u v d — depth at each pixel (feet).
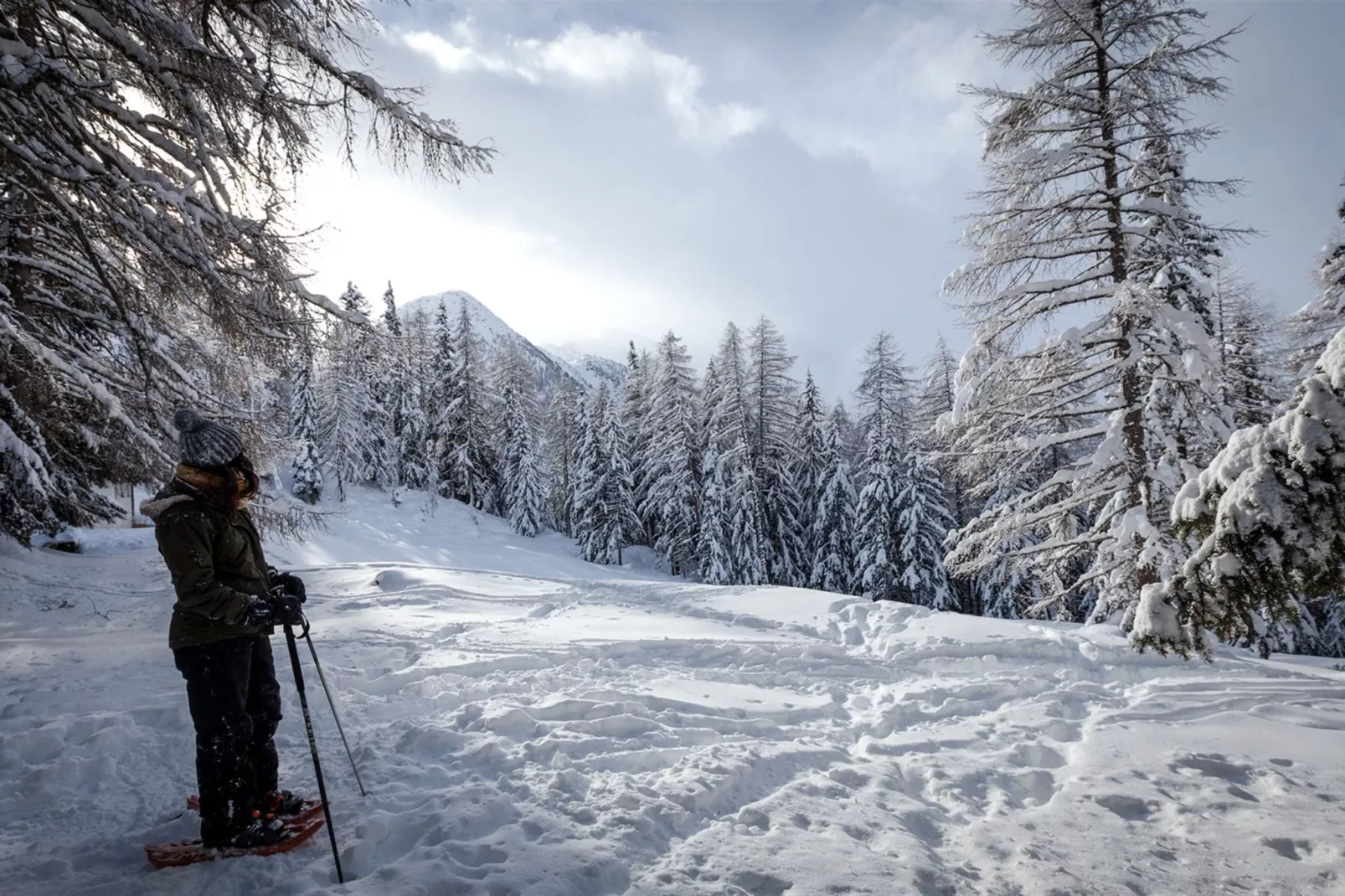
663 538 124.06
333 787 11.46
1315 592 9.96
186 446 9.32
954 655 22.71
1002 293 37.27
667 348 120.37
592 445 130.93
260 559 10.42
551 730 14.25
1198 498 11.48
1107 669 21.34
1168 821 11.30
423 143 26.55
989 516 40.40
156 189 21.01
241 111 22.39
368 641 23.71
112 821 10.59
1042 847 10.38
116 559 49.39
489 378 165.17
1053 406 37.55
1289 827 10.89
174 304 26.86
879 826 10.65
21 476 33.58
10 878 8.80
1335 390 9.77
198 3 21.49
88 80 20.10
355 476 139.85
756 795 11.96
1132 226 35.22
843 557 100.89
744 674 20.36
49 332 33.35
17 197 25.17
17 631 28.02
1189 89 34.91
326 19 24.21
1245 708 17.33
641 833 10.07
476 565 113.70
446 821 10.01
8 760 12.46
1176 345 34.24
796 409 114.21
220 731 9.26
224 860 9.05
